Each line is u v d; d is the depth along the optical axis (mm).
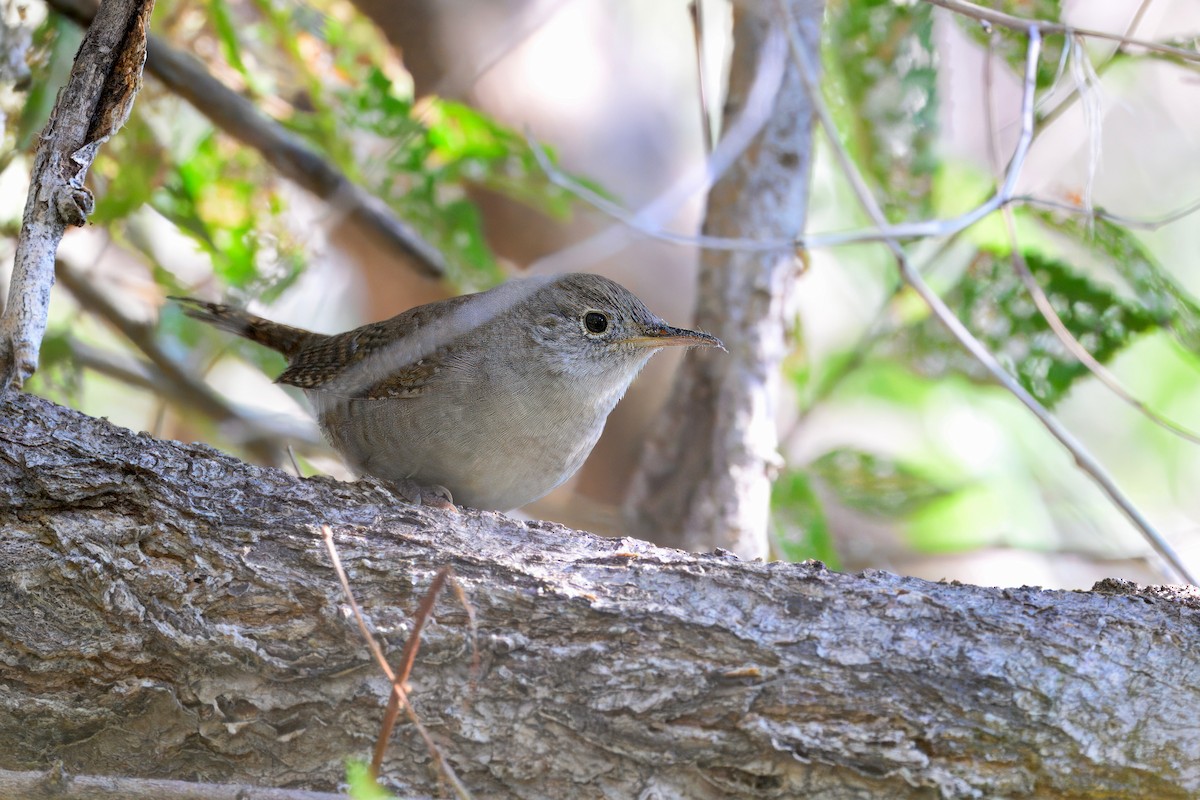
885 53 11258
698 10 9781
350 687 6262
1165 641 6129
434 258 12352
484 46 13578
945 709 6012
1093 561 12484
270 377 13094
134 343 11953
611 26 15094
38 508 6371
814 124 11547
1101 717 5965
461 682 6234
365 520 6715
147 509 6441
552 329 9102
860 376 14375
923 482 13047
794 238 9469
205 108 10922
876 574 6543
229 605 6344
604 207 9852
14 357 6543
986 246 11445
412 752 6211
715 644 6215
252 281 11969
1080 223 10727
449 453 8938
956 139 13211
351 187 11453
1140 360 14375
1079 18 10680
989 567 14117
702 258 11336
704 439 10992
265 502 6676
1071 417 14516
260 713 6246
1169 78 12266
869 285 13602
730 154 10367
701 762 6102
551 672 6215
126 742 6320
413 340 8992
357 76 12219
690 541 10828
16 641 6227
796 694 6094
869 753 5973
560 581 6438
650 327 9367
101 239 13117
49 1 10008
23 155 10812
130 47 6820
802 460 13398
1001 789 5934
